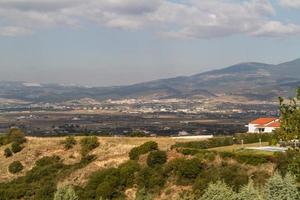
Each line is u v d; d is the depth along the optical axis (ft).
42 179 224.53
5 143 280.10
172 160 202.80
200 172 189.67
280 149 218.79
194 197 160.04
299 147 60.70
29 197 198.29
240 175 175.42
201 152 205.46
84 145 255.70
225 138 257.96
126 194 193.26
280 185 86.33
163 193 186.60
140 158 219.82
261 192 91.40
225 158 195.21
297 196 85.25
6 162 260.83
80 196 192.13
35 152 263.29
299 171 61.41
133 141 258.16
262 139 262.47
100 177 203.31
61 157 254.88
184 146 238.07
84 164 233.76
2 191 205.36
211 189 88.07
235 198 86.84
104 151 244.22
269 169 177.06
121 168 205.67
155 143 225.76
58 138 279.49
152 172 199.11
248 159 187.32
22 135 279.69
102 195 190.60
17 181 230.07
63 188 127.85
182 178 189.67
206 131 586.86
